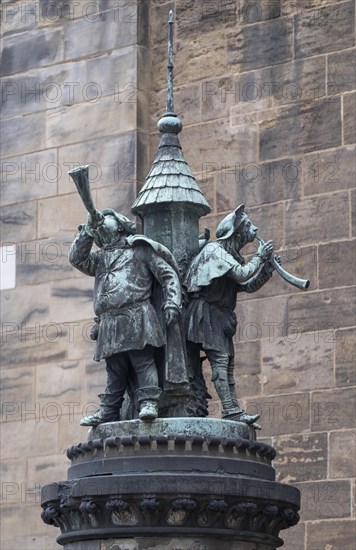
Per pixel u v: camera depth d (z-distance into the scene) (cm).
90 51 2370
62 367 2298
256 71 2231
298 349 2106
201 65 2284
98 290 1401
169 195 1434
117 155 2303
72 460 1377
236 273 1409
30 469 2292
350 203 2109
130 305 1380
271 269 1452
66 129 2369
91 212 1415
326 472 2047
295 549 2044
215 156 2241
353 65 2147
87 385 2269
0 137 2431
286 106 2192
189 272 1413
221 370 1404
